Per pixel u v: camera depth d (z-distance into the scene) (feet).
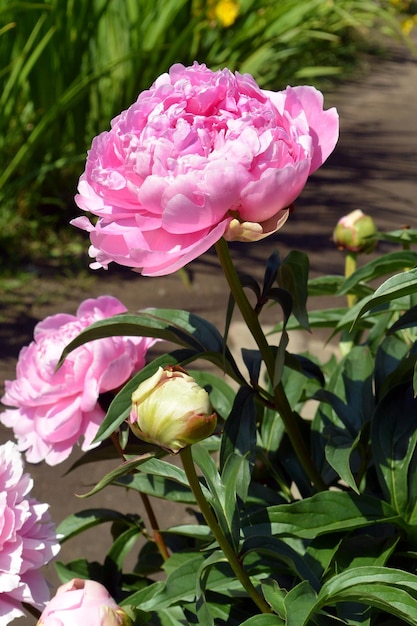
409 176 11.71
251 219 2.30
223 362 2.54
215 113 2.38
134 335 2.58
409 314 2.54
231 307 2.53
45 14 8.67
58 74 9.34
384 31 19.39
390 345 2.81
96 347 2.75
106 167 2.39
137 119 2.39
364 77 16.35
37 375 2.82
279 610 2.40
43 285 8.58
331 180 11.50
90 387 2.74
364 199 10.87
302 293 2.55
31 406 2.85
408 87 16.01
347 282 2.85
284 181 2.24
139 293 8.47
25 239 9.36
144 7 9.89
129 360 2.76
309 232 9.86
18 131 9.18
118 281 8.70
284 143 2.30
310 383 3.06
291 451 2.97
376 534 2.71
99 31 9.85
